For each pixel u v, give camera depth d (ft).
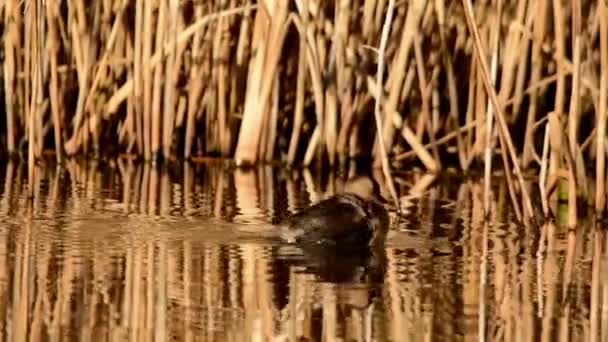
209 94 84.23
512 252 57.11
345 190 61.67
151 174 78.69
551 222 64.75
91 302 46.83
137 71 81.20
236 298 47.65
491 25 79.20
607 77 64.13
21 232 57.72
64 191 70.13
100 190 71.00
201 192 71.97
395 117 80.43
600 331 44.21
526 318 45.80
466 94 84.64
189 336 42.78
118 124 85.76
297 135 81.56
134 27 83.56
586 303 48.14
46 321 44.21
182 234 58.44
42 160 81.71
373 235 56.85
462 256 55.93
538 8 75.10
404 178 79.36
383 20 81.15
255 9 82.17
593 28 75.46
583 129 80.69
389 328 44.14
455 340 42.86
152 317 44.96
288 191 73.15
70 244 55.72
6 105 82.07
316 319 45.16
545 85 81.15
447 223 63.93
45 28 80.02
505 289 50.03
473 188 75.87
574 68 64.64
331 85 80.74
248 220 62.39
